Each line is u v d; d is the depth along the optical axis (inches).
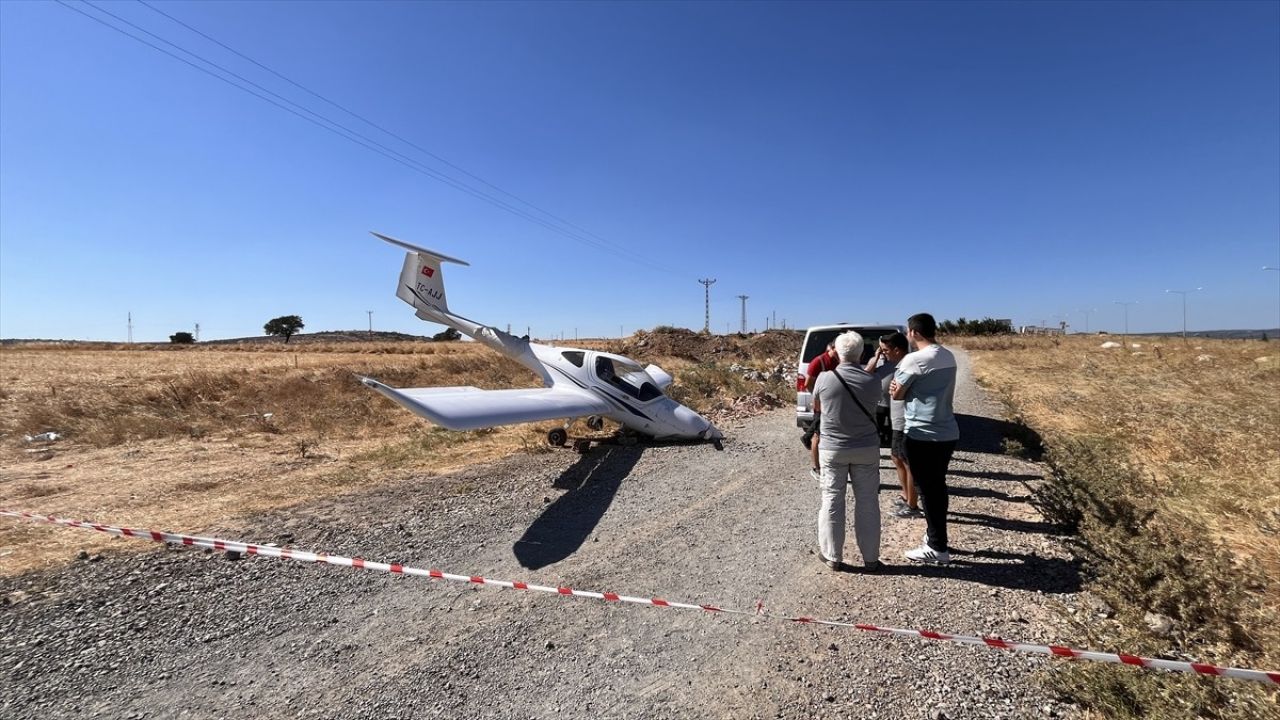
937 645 129.3
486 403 296.0
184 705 115.6
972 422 414.6
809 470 294.0
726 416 467.8
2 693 118.6
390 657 132.0
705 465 309.1
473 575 176.1
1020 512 218.7
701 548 193.8
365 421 467.8
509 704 114.3
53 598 159.9
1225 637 119.0
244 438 408.2
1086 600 146.0
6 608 154.2
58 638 139.8
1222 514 203.2
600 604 155.3
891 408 218.8
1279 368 677.3
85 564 183.2
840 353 166.1
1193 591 130.0
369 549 197.3
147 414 458.0
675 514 230.5
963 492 246.1
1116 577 143.0
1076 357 999.0
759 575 170.6
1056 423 394.0
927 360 169.8
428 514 234.7
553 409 322.3
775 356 1318.9
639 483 277.1
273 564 184.4
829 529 171.0
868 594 155.6
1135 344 1305.4
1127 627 123.6
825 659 125.6
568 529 216.4
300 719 111.1
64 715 112.5
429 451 352.5
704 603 154.3
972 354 1272.1
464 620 148.3
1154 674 104.0
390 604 157.6
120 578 173.0
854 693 113.7
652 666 126.0
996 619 139.4
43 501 252.8
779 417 462.6
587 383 369.7
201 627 145.7
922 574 166.9
